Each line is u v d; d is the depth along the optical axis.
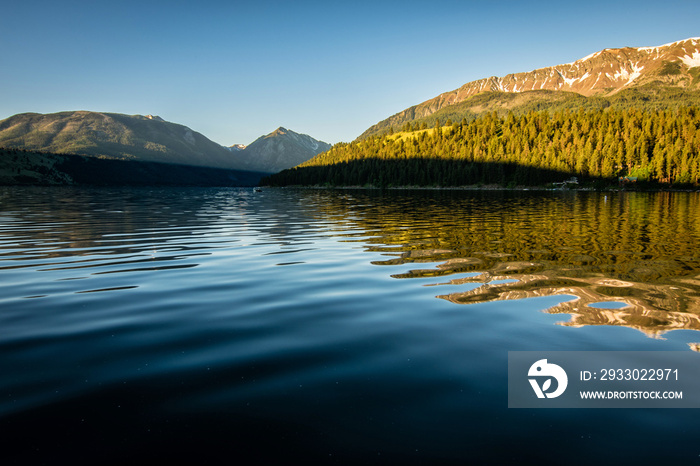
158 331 7.11
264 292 9.85
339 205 54.03
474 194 100.81
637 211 39.84
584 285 10.12
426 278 11.12
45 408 4.51
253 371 5.47
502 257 14.18
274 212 40.81
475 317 7.75
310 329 7.18
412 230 23.09
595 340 6.55
